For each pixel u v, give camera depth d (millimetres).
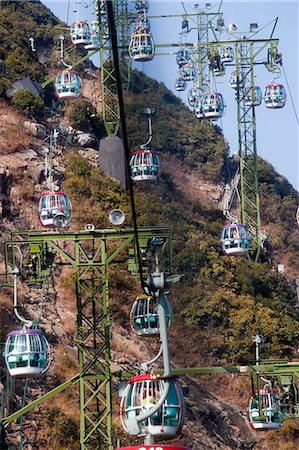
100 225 141250
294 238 186000
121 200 148000
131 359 120062
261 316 144500
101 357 116312
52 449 100000
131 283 130000
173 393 76438
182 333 139375
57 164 149875
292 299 155375
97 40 173250
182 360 135250
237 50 167250
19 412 87875
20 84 161875
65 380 109062
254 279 151625
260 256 166875
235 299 146125
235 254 138125
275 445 126625
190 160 192750
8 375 101625
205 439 119062
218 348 138500
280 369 95562
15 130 150000
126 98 195000
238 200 186125
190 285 147125
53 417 102312
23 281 122375
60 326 118188
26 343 87500
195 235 156000
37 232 88812
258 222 163500
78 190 145875
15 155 145875
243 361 138250
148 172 144000
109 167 152250
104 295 88750
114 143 153125
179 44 183000
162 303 50250
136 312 88562
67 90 155875
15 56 169875
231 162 196000
